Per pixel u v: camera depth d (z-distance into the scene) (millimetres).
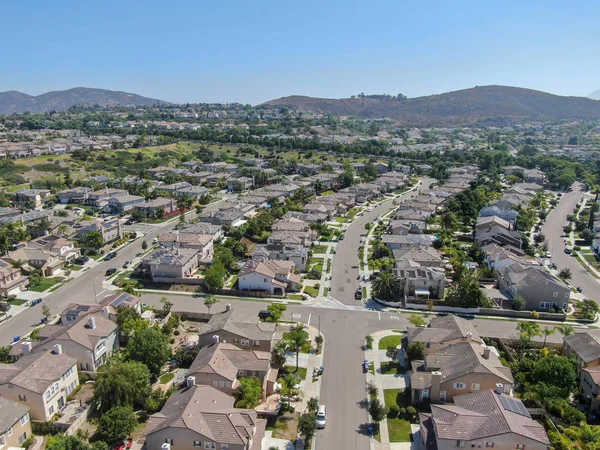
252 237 156500
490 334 94375
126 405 67500
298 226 156375
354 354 86938
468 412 61531
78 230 153000
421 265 125688
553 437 59375
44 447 62844
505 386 69125
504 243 145750
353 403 72875
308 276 125125
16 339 91562
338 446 63562
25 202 195625
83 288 117000
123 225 174125
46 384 67250
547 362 73938
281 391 74250
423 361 77625
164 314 101125
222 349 76438
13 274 114875
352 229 173625
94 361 78938
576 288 120625
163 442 58406
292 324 98000
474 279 114562
